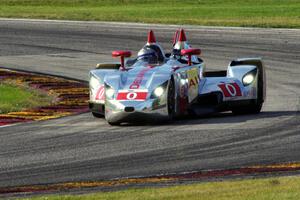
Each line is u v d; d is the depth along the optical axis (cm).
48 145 3572
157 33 9550
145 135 3753
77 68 6950
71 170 3075
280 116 4266
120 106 3912
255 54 7550
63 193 2694
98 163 3188
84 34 9581
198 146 3472
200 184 2686
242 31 9469
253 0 15150
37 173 3038
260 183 2642
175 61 4331
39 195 2673
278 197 2389
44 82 6050
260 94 4425
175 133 3788
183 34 4478
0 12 12988
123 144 3556
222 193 2489
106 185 2803
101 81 4241
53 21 11050
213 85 4328
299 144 3472
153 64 4266
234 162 3145
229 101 4284
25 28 10325
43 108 4759
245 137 3656
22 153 3409
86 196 2523
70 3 15312
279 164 3080
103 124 4103
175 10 13038
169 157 3269
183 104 4166
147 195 2500
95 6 14762
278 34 9088
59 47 8488
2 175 3017
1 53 8100
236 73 4394
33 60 7531
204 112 4259
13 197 2645
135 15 12094
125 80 4050
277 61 7031
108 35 9444
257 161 3153
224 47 8125
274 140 3572
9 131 3972
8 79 6238
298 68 6575
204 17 11544
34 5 15038
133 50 8219
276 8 12988
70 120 4281
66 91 5556
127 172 3019
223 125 3991
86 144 3575
